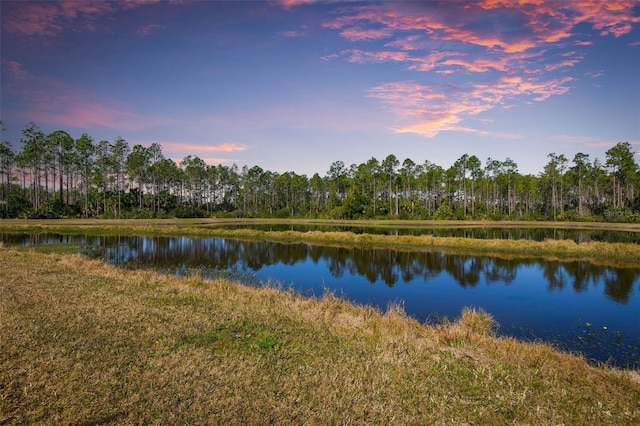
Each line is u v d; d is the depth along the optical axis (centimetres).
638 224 5681
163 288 1164
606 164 7556
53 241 3222
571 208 8819
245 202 11050
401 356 669
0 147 6494
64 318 796
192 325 796
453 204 9738
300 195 11719
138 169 7838
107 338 692
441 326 976
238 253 2720
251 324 825
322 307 1053
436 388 557
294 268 2166
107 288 1125
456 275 1956
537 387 575
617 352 941
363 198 8800
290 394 520
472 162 8662
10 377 529
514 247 2739
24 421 434
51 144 6950
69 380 529
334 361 641
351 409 489
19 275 1273
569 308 1352
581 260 2342
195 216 8038
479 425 469
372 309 1079
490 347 758
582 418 489
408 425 460
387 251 2791
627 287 1680
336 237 3462
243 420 454
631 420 488
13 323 745
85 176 7350
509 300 1468
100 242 3247
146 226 4903
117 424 434
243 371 583
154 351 645
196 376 558
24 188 8088
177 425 439
